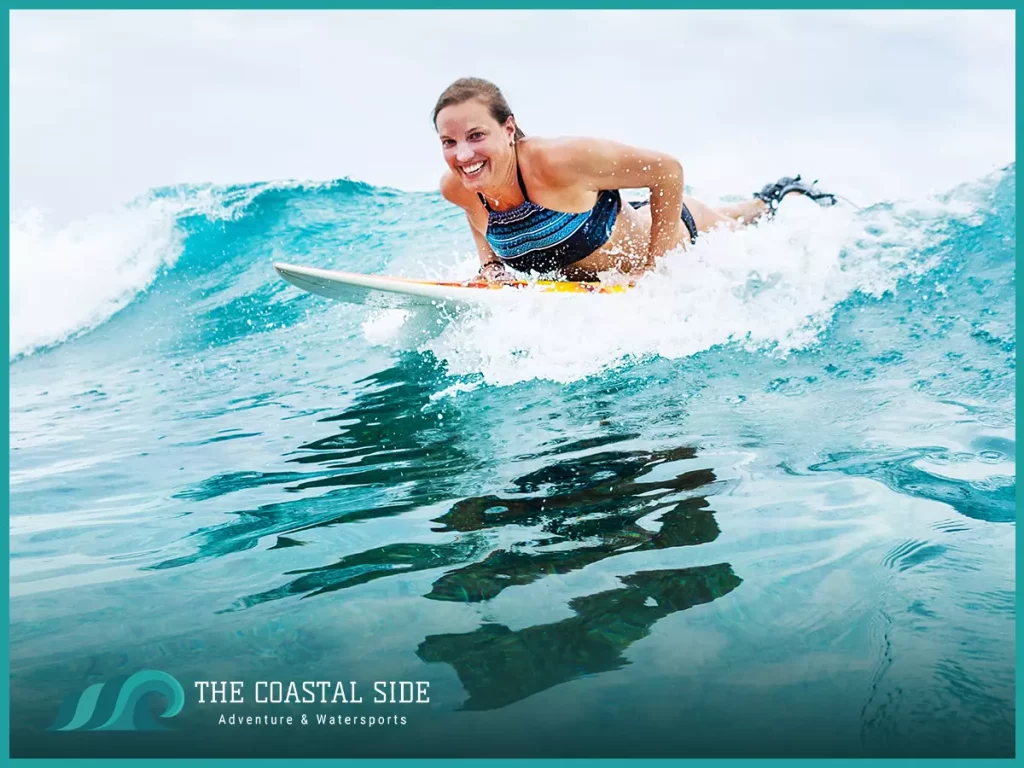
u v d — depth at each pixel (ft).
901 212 14.92
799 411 8.39
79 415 11.36
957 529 5.67
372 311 15.55
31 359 15.92
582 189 11.35
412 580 5.28
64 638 4.95
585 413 8.82
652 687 4.09
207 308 17.76
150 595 5.43
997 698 3.94
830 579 5.01
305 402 10.61
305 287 11.24
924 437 7.50
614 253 12.38
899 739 3.67
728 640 4.44
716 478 6.70
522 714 3.94
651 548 5.51
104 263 19.54
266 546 6.07
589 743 3.69
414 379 11.03
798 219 14.40
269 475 7.85
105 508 7.36
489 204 11.81
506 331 11.18
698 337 10.95
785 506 6.10
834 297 12.01
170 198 23.27
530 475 7.09
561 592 4.99
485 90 10.77
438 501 6.66
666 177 11.33
